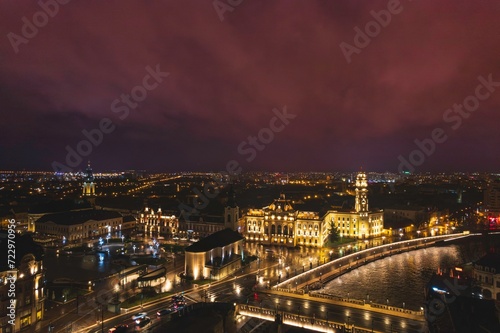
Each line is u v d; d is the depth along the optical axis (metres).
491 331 70.06
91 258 167.75
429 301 95.19
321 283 145.88
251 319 106.06
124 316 106.50
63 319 104.62
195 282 139.12
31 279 101.38
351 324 96.69
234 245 169.12
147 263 165.25
